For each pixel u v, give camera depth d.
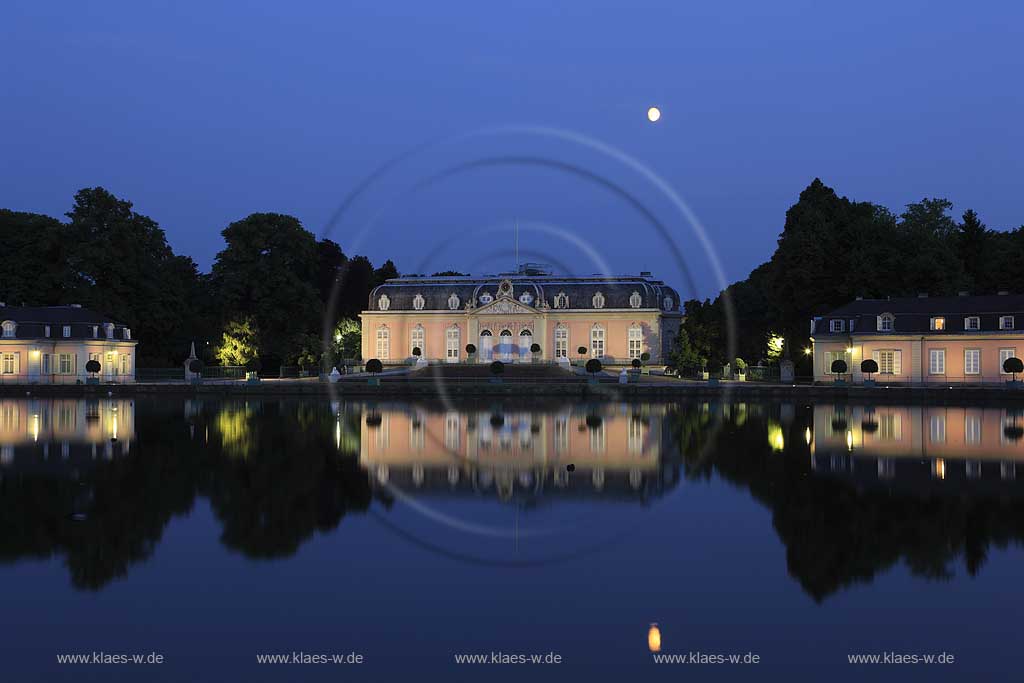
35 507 22.42
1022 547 18.22
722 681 12.03
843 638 13.52
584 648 13.26
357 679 12.23
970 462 29.58
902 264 82.50
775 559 17.62
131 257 94.06
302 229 104.12
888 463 29.45
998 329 71.88
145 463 30.06
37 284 90.56
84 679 12.20
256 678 12.25
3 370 83.00
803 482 25.91
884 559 17.53
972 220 91.00
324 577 16.61
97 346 86.19
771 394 67.19
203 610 14.83
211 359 100.69
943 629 13.83
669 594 15.60
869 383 71.62
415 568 17.19
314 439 37.97
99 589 15.88
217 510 22.20
